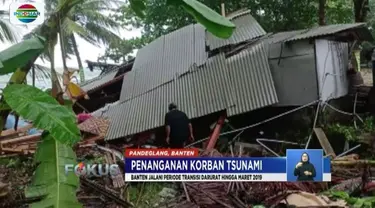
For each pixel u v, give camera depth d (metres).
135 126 10.45
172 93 10.58
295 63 9.55
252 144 9.41
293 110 9.36
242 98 9.49
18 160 7.52
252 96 9.42
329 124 9.88
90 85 15.04
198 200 6.05
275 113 9.87
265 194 6.19
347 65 11.05
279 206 5.79
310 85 9.41
